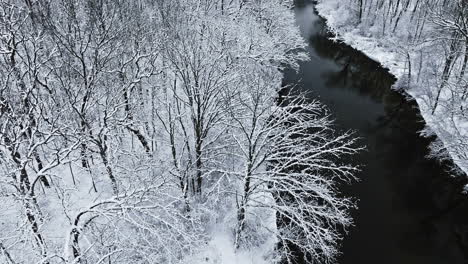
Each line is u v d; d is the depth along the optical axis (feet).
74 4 68.80
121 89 67.05
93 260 61.26
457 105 108.58
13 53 58.44
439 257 79.46
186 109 82.53
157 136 80.94
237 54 93.71
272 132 69.26
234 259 72.79
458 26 109.40
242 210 70.33
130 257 62.59
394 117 120.16
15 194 49.16
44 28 61.00
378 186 94.53
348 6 183.32
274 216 81.20
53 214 66.18
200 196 77.25
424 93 123.03
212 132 80.02
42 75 71.46
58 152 52.08
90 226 58.23
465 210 90.33
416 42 147.54
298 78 135.13
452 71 126.93
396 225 85.40
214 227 76.64
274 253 74.79
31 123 61.93
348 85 135.33
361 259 77.82
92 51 76.07
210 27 95.40
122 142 77.77
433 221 86.53
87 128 62.95
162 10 82.99
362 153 103.91
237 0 130.00
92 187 67.26
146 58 80.48
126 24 73.10
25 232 49.47
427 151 106.93
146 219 67.51
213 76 71.61
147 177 66.95
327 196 66.95
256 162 71.20
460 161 96.84
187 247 66.39
